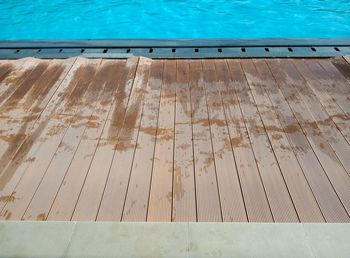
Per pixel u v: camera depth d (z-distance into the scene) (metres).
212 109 3.00
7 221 1.89
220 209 2.04
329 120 2.83
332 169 2.32
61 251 1.72
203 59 3.92
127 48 4.23
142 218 1.98
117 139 2.64
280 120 2.84
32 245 1.75
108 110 3.00
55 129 2.76
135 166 2.37
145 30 7.05
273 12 7.57
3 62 3.88
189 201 2.09
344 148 2.51
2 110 3.00
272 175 2.28
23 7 7.84
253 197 2.12
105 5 7.96
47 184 2.23
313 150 2.50
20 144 2.59
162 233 1.81
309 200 2.09
